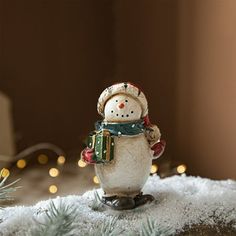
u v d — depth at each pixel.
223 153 1.04
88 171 1.17
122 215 0.54
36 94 1.27
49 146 1.30
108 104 0.54
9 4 1.20
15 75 1.23
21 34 1.22
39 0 1.24
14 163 1.24
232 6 0.97
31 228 0.49
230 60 0.99
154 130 0.55
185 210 0.54
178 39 1.11
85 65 1.33
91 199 0.57
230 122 1.01
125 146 0.53
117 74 1.34
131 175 0.54
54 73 1.29
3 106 1.20
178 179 0.63
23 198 0.98
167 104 1.17
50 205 0.51
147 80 1.23
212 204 0.55
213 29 1.02
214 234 0.51
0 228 0.51
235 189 0.60
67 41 1.29
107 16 1.33
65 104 1.32
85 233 0.49
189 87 1.10
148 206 0.55
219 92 1.03
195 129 1.10
